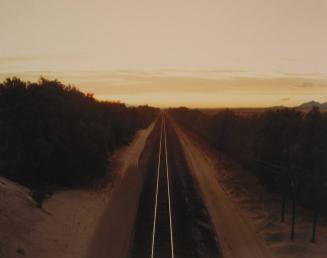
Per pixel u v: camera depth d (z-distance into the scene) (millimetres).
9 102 29391
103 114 52844
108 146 46531
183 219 21703
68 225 20188
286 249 18312
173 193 27797
